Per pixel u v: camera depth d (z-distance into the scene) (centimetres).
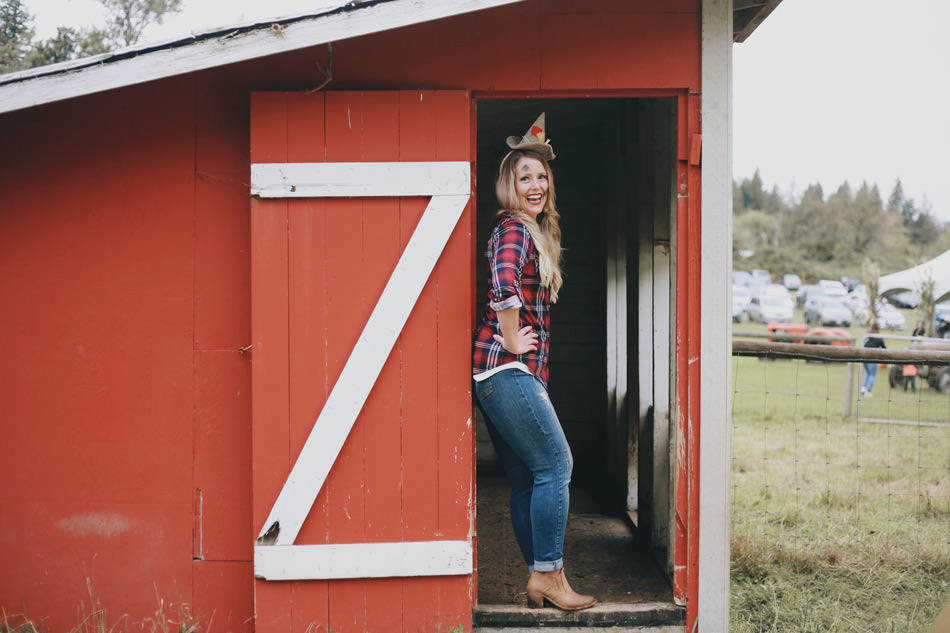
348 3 255
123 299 301
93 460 302
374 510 287
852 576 394
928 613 351
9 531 304
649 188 398
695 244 291
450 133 284
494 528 432
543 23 286
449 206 284
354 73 288
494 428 312
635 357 421
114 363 302
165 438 302
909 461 662
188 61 259
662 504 368
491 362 279
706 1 284
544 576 296
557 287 301
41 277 302
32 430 303
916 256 4638
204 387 300
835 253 4791
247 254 299
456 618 290
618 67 286
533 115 496
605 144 541
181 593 302
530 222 285
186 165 299
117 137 298
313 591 288
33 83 259
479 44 287
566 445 289
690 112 288
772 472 619
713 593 294
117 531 303
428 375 287
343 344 286
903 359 425
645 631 296
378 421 287
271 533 286
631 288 433
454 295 286
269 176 283
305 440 287
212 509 301
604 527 430
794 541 430
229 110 297
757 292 2695
